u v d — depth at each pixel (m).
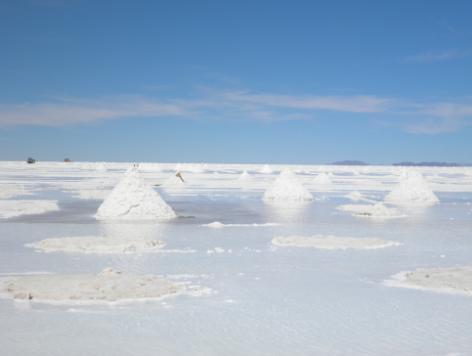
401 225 22.98
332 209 29.39
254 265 14.46
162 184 51.91
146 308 10.54
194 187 47.97
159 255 15.66
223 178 67.19
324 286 12.37
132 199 24.59
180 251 16.33
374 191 45.84
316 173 97.19
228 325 9.67
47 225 21.83
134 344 8.74
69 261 14.65
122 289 11.59
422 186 35.38
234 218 24.95
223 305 10.82
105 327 9.48
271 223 23.16
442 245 17.95
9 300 10.92
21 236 18.89
